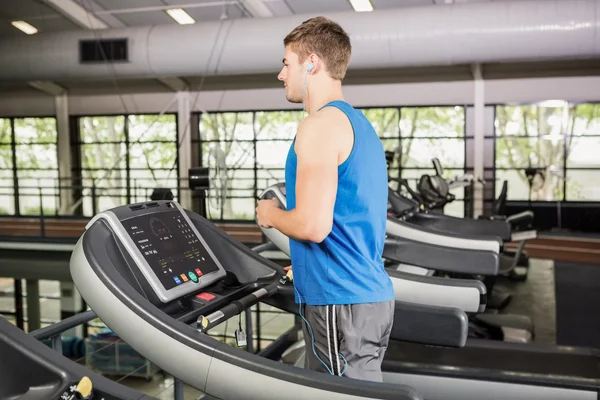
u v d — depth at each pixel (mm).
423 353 2516
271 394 1212
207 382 1285
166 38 8523
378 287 1317
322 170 1207
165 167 11594
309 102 1364
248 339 2557
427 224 4797
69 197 12031
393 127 10477
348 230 1274
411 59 7734
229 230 9883
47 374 1137
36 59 9078
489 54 7488
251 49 8133
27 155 12383
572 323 4387
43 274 9047
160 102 11453
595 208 9820
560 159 10125
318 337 1320
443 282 2359
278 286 1775
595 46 7160
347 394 1140
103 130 11914
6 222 11641
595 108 9797
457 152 10227
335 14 7891
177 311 1611
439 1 8594
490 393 2264
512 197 10375
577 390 2162
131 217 1627
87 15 9758
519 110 10234
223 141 11203
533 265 6926
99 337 7047
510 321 3996
